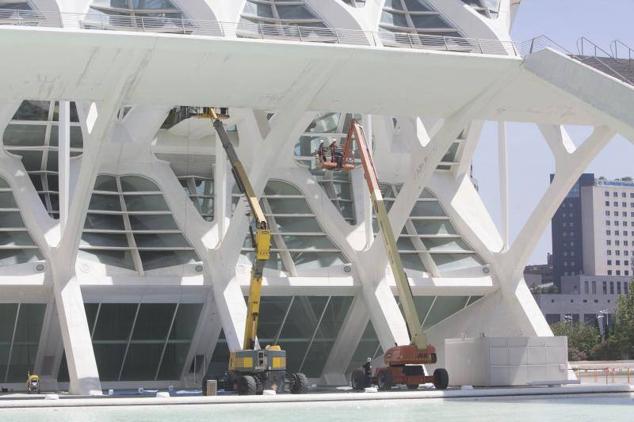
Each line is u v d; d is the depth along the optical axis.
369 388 41.50
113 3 45.94
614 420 29.62
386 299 51.06
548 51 39.88
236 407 36.38
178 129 51.31
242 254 52.56
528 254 53.03
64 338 46.03
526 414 32.22
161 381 51.88
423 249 55.81
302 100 42.16
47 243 48.19
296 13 49.06
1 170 50.28
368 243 52.59
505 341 46.41
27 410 35.53
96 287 48.56
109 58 37.84
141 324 50.38
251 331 42.56
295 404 37.34
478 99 43.59
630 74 40.78
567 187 49.94
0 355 49.91
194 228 51.25
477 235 55.97
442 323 56.69
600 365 73.94
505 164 55.00
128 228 51.53
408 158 56.03
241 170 43.16
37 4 44.16
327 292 52.31
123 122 51.31
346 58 39.25
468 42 50.22
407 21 51.25
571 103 43.03
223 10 46.88
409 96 43.28
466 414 32.38
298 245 54.06
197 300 50.31
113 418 31.84
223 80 40.47
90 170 43.22
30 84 39.53
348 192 56.44
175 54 37.97
